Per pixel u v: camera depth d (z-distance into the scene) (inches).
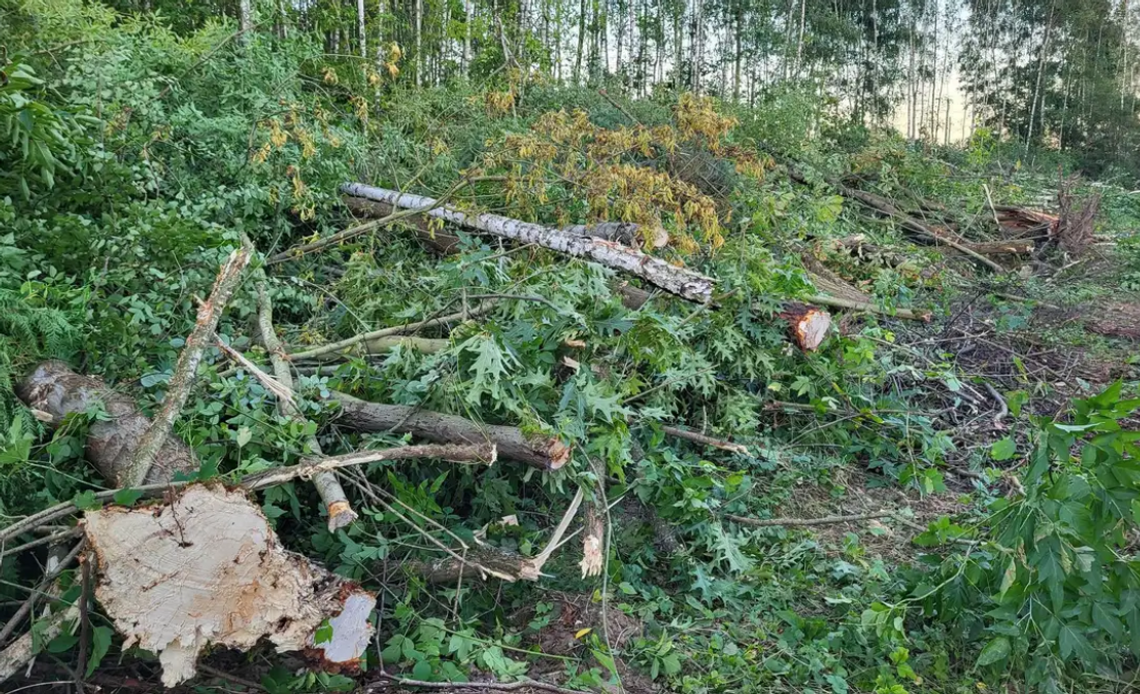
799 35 733.3
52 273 114.4
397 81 330.3
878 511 145.9
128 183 144.8
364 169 229.5
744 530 131.4
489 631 104.4
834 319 193.5
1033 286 278.5
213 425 101.4
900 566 125.0
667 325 134.5
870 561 127.1
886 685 96.3
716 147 214.2
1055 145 992.9
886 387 189.2
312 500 110.7
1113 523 90.0
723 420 154.6
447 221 198.4
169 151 174.4
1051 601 93.4
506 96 237.8
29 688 83.8
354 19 340.5
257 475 92.0
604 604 100.3
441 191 225.0
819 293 216.4
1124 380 206.5
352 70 288.4
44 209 133.7
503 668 91.9
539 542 119.3
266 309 141.4
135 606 74.2
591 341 135.5
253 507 77.4
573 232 193.9
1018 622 94.9
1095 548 92.4
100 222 142.1
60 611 79.4
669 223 196.5
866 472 162.6
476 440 111.1
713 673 96.3
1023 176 553.9
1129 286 299.9
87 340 110.7
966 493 153.9
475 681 92.6
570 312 128.6
